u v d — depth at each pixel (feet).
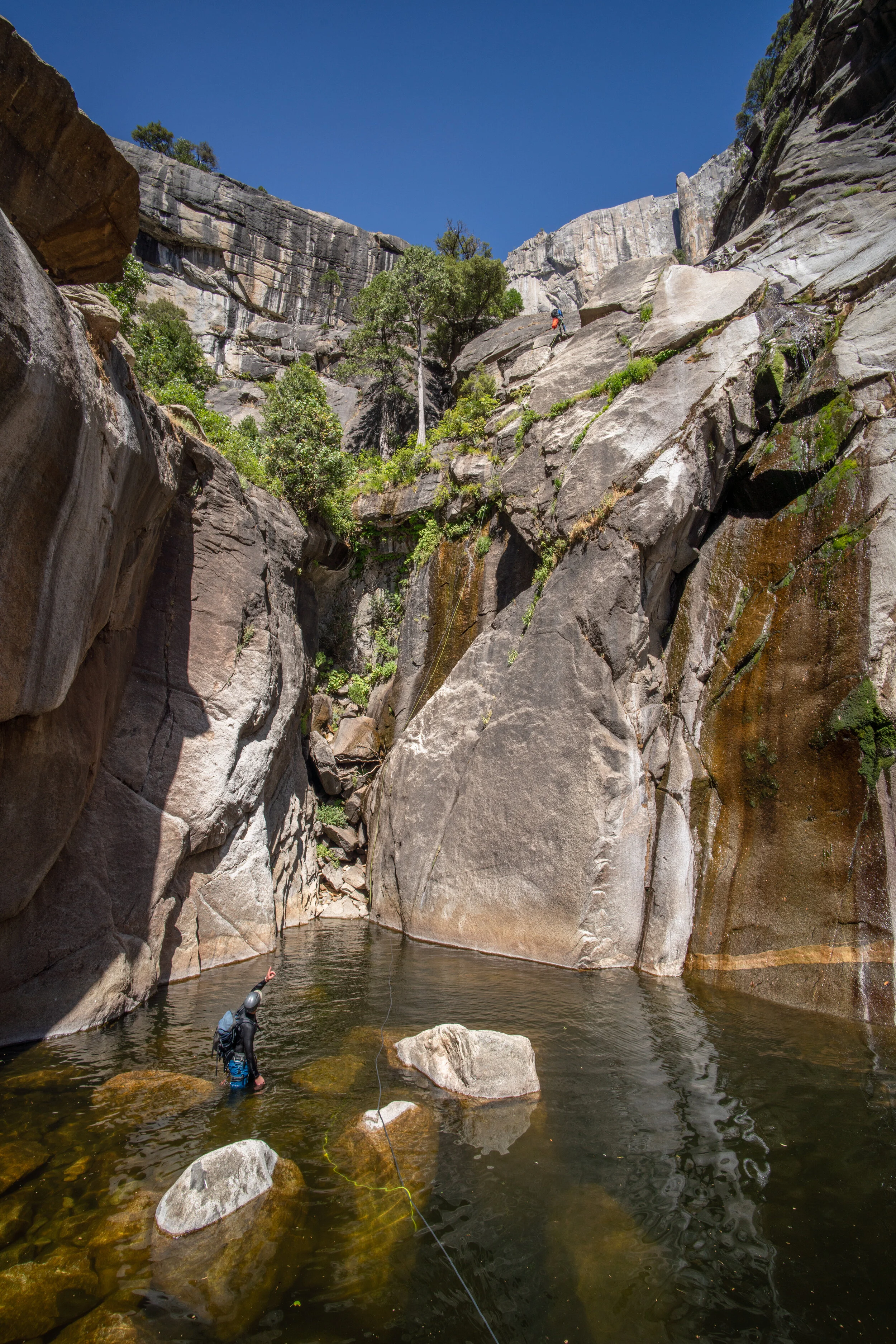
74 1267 14.07
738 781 37.11
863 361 39.32
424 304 99.71
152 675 41.39
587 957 38.75
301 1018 29.96
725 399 44.27
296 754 58.95
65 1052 25.72
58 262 24.58
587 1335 12.66
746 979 33.22
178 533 44.55
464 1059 22.99
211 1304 13.26
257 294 146.30
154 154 141.90
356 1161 18.31
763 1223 15.66
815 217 49.96
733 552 42.45
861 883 30.81
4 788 26.18
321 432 66.74
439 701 54.19
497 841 44.80
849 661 33.71
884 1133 19.26
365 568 72.43
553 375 56.49
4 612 22.27
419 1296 13.61
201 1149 18.86
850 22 57.26
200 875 40.86
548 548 49.60
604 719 42.39
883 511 34.83
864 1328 12.70
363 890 59.57
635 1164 18.06
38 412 20.89
